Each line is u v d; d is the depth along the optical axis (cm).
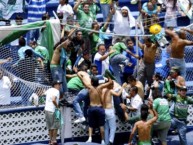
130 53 5934
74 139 5638
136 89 5600
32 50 5500
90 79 5547
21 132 5544
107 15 6612
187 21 6888
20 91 5516
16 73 5488
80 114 5525
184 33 5859
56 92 5372
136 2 7031
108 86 5528
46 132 5600
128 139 5753
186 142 5706
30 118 5553
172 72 5772
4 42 5509
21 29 5544
